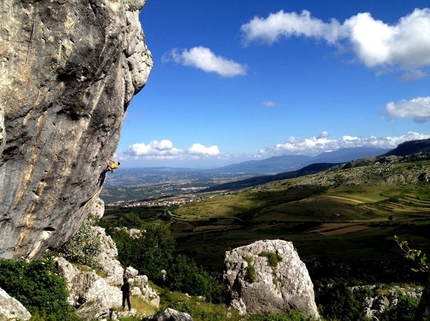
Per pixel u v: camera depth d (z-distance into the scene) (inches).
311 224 6417.3
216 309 1085.1
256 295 1112.8
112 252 1626.5
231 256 1215.6
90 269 1227.2
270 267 1159.0
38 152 715.4
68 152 790.5
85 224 1400.1
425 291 352.8
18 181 709.3
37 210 821.9
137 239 2365.9
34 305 760.3
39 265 812.6
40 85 623.2
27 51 581.6
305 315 1085.8
